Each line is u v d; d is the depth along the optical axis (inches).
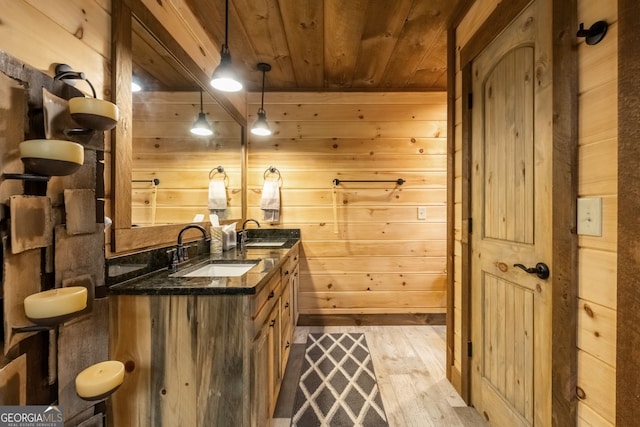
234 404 47.0
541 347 47.9
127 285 47.7
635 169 31.9
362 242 120.4
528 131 50.9
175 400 46.9
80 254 34.9
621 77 33.5
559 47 42.8
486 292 63.9
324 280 120.4
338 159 120.2
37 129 30.1
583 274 39.8
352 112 119.8
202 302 46.8
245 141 118.4
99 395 32.0
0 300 26.2
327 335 108.9
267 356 57.3
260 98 121.0
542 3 47.0
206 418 47.0
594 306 38.1
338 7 71.7
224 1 69.4
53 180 31.6
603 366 36.7
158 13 58.4
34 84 29.8
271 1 69.6
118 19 46.7
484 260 64.3
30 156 27.4
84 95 37.3
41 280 30.2
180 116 70.7
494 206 61.0
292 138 120.6
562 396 42.3
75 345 33.9
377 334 110.0
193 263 68.8
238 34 82.7
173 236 66.3
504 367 57.7
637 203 31.7
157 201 61.2
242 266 72.0
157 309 46.8
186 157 73.2
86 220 35.6
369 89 118.8
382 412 67.2
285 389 75.7
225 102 96.8
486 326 63.8
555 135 43.5
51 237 31.2
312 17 75.4
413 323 119.3
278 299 69.7
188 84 74.4
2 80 26.2
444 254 119.7
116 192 47.0
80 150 30.6
